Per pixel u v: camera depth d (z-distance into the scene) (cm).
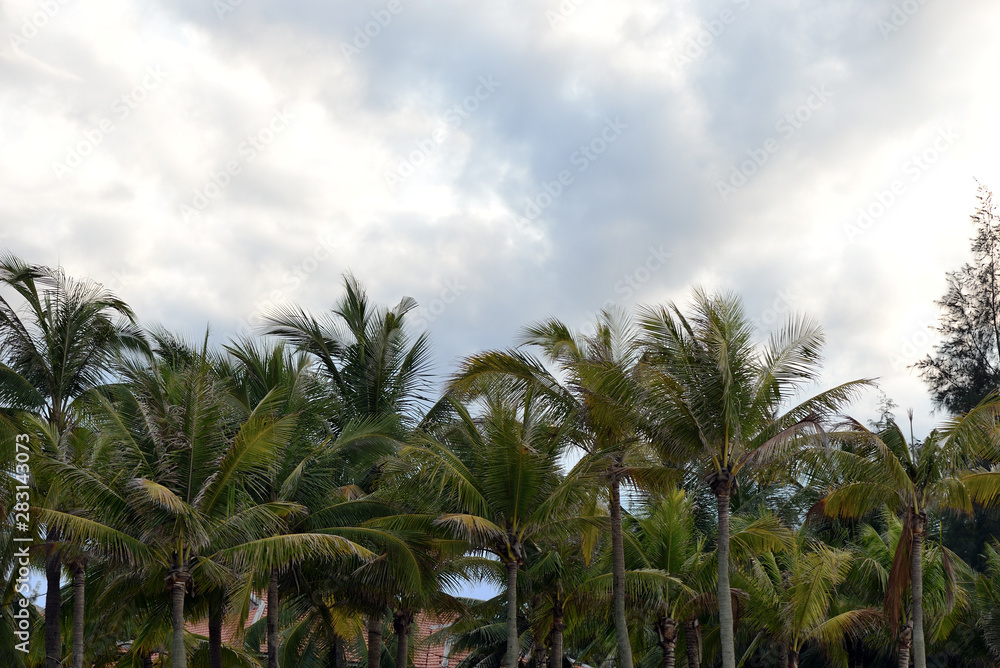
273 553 1948
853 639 3166
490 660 3884
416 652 3997
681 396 1964
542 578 2575
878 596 2867
